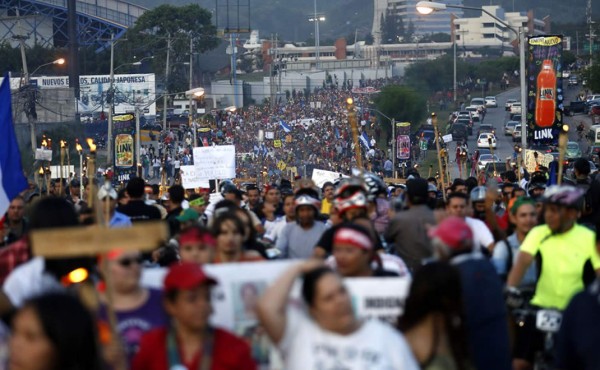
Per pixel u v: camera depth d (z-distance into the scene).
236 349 7.81
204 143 64.75
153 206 16.73
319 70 198.50
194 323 7.66
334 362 7.77
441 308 8.41
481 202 16.36
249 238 13.17
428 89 184.88
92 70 163.38
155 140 91.25
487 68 193.88
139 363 7.82
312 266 7.94
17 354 6.64
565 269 11.46
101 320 8.77
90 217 13.50
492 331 9.54
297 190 16.62
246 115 148.75
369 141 86.44
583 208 15.72
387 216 16.36
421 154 102.88
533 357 11.65
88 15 164.88
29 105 65.06
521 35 44.22
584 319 7.48
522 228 13.20
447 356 8.46
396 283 9.24
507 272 12.62
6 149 13.89
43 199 9.63
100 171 56.28
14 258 10.11
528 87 43.25
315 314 7.88
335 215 13.98
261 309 7.86
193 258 10.08
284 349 7.93
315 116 152.75
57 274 9.06
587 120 118.44
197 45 172.25
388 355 7.82
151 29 171.38
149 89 134.62
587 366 7.45
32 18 159.75
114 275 8.78
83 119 125.31
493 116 148.62
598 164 61.94
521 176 35.62
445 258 9.70
